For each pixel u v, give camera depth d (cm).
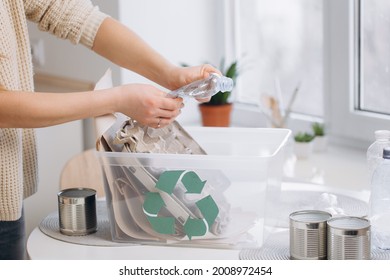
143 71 158
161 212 135
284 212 151
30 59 155
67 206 142
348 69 213
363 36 211
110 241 140
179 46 249
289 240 135
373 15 207
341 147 219
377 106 211
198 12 251
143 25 241
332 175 190
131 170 135
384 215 133
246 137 161
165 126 142
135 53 158
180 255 133
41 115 136
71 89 258
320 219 128
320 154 212
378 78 209
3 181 149
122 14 237
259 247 135
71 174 199
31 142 159
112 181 137
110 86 149
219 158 132
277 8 241
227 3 252
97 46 161
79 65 257
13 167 149
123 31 160
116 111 138
